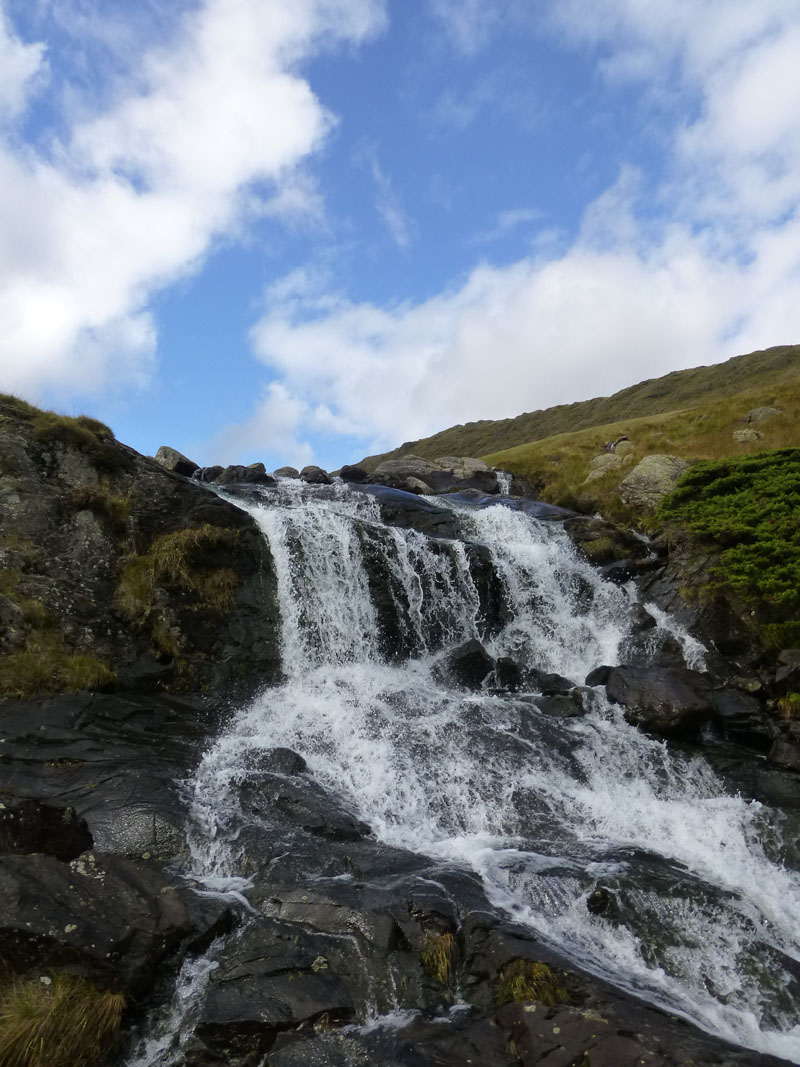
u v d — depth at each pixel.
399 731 12.31
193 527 15.54
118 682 12.48
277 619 15.33
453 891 7.74
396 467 33.19
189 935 6.93
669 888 8.37
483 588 18.44
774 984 7.25
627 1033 5.47
